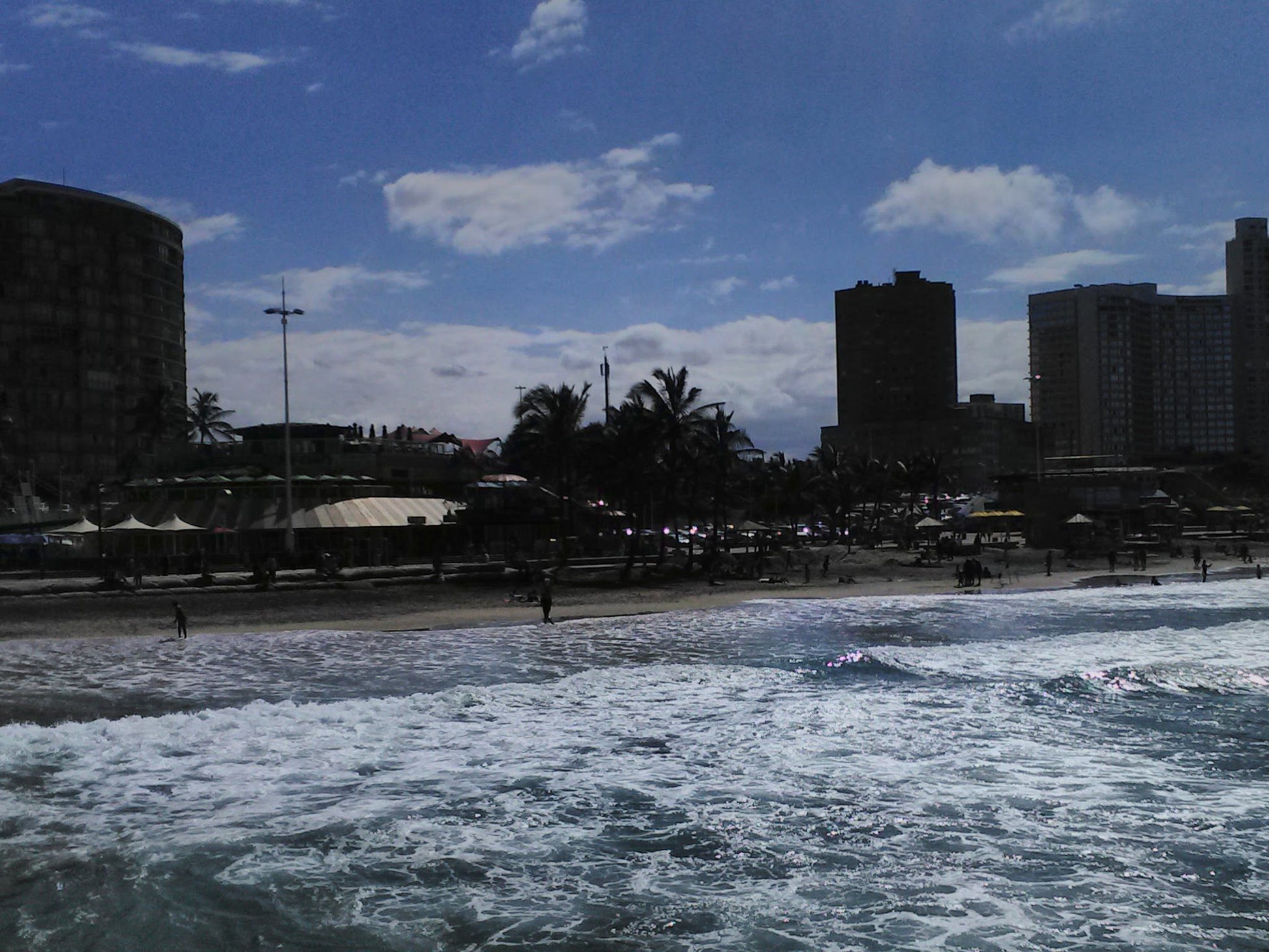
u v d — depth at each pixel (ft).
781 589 206.49
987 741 69.05
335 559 198.59
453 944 37.24
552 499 272.10
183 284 482.69
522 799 55.62
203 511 224.53
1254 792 56.08
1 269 410.52
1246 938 37.35
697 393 231.50
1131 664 101.50
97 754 65.72
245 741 69.31
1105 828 49.90
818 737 70.23
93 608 156.66
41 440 408.87
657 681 93.56
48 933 37.96
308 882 43.34
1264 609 162.30
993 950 36.40
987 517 342.64
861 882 43.04
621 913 40.01
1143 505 373.20
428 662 106.32
